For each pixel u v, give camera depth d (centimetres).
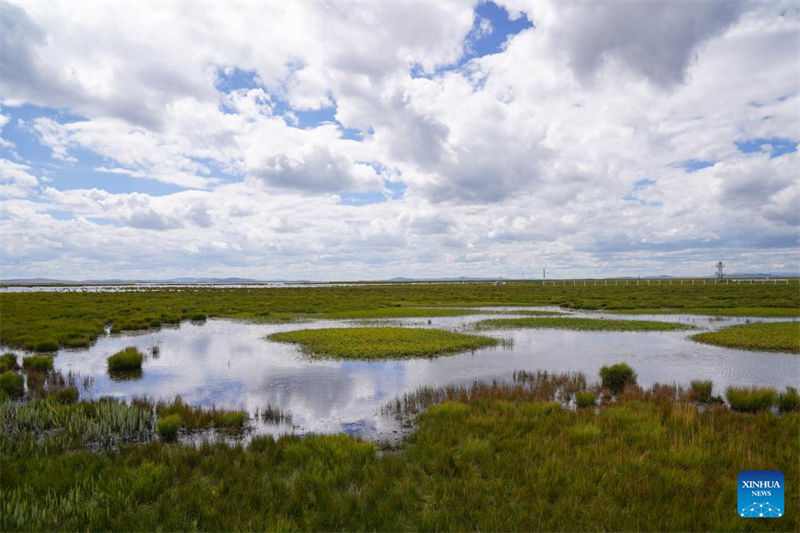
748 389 1442
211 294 8181
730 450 910
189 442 1096
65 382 1744
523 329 3331
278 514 704
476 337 2778
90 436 1109
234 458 949
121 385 1714
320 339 2661
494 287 11850
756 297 6381
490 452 945
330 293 8712
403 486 802
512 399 1433
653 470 842
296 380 1761
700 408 1385
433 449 969
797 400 1333
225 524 679
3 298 6281
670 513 693
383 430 1186
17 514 689
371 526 678
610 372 1684
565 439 1005
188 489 799
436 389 1609
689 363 2092
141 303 5559
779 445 945
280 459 949
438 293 8538
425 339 2645
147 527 678
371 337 2692
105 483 819
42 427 1170
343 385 1680
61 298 6431
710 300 5981
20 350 2461
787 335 2727
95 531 676
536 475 823
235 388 1648
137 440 1110
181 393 1591
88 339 2714
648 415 1185
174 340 2834
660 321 3822
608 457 890
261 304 5534
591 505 713
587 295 7569
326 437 1022
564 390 1595
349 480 840
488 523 664
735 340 2606
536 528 662
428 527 672
